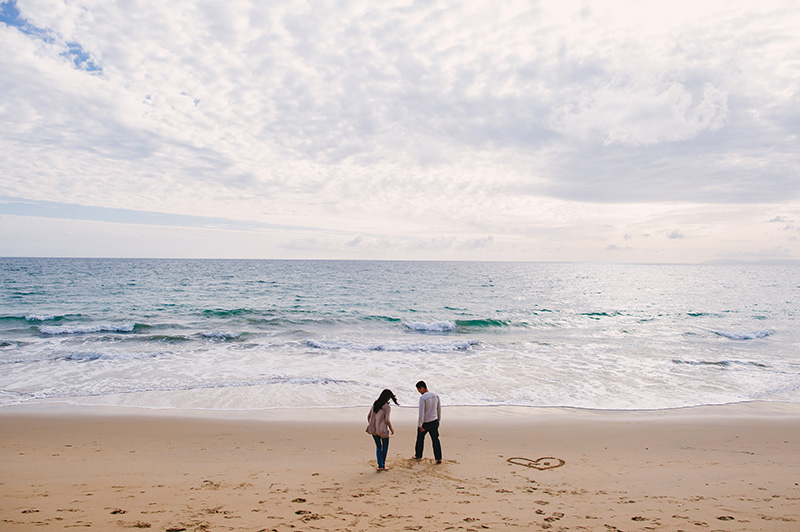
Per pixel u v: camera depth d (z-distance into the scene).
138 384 13.64
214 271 88.88
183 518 4.97
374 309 35.31
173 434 9.59
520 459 8.16
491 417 11.13
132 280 61.09
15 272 75.00
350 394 13.02
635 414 11.48
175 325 25.14
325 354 18.47
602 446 9.10
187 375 14.77
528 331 26.33
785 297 51.88
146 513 5.14
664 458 8.33
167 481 6.66
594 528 4.79
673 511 5.39
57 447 8.65
